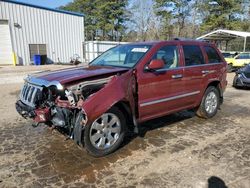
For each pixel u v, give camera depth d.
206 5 38.28
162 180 3.26
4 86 10.86
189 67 5.12
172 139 4.62
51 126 4.00
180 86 4.97
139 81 4.20
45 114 3.72
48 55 23.77
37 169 3.54
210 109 5.90
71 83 3.67
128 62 4.58
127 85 3.95
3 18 20.94
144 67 4.30
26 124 5.52
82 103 3.50
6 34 21.70
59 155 3.97
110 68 4.39
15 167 3.59
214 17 36.59
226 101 8.05
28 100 4.06
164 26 42.81
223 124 5.54
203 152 4.07
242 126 5.42
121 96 3.78
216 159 3.84
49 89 3.79
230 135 4.86
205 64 5.58
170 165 3.64
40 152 4.08
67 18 24.28
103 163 3.71
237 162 3.75
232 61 18.72
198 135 4.84
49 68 19.28
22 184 3.17
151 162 3.73
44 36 23.22
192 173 3.43
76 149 4.19
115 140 4.01
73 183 3.19
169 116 6.08
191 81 5.21
